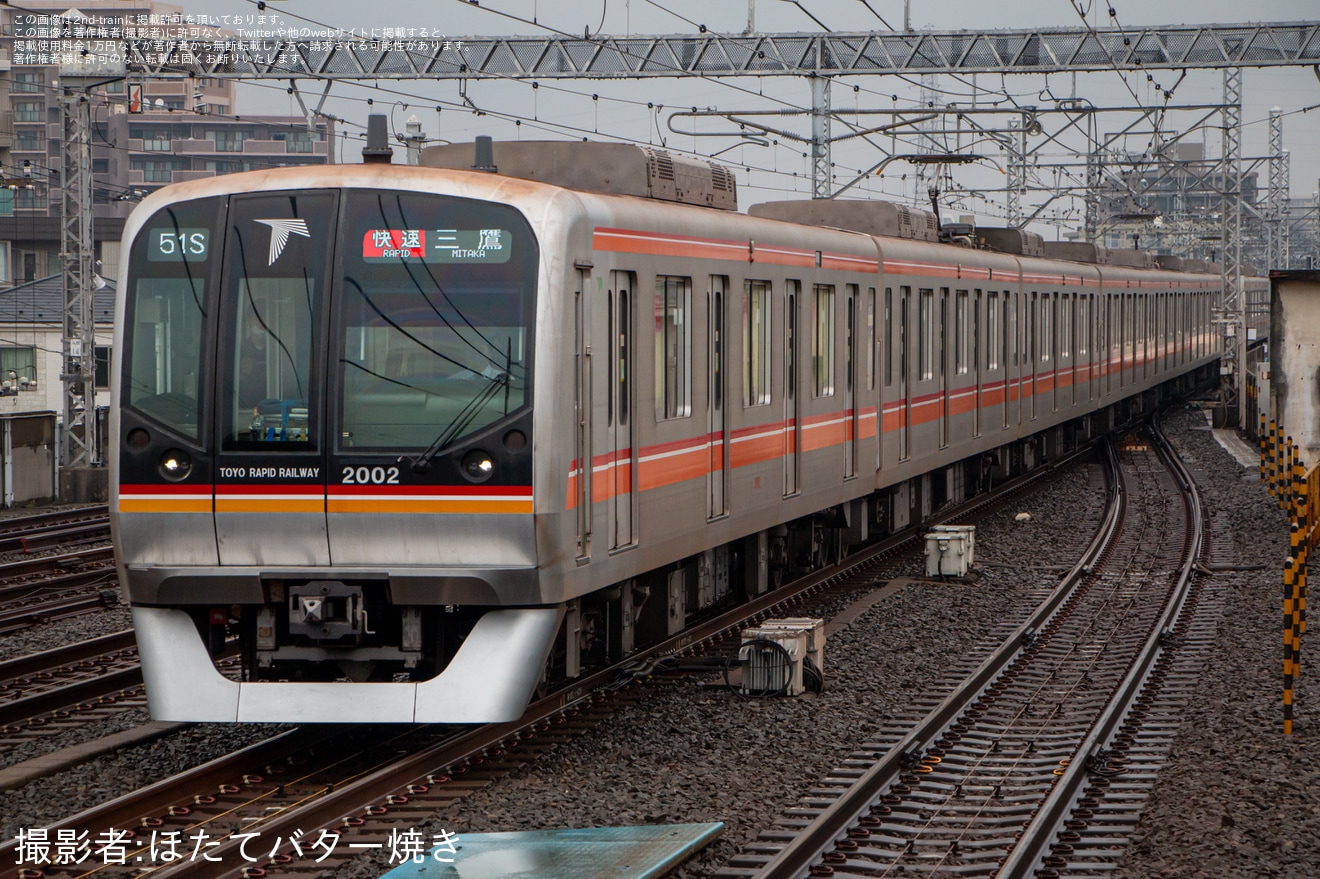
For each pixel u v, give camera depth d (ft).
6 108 552.82
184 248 63.00
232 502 62.08
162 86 647.15
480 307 61.72
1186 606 105.29
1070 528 147.64
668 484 77.25
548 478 61.57
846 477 109.91
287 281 62.23
